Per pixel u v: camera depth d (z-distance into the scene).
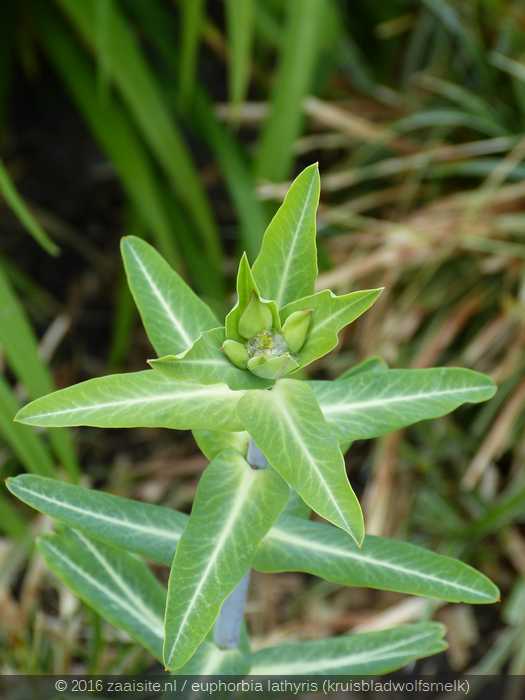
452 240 0.76
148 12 0.80
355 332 0.80
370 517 0.72
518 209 0.78
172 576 0.35
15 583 0.71
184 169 0.74
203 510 0.37
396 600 0.76
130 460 0.83
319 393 0.38
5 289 0.51
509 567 0.77
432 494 0.77
